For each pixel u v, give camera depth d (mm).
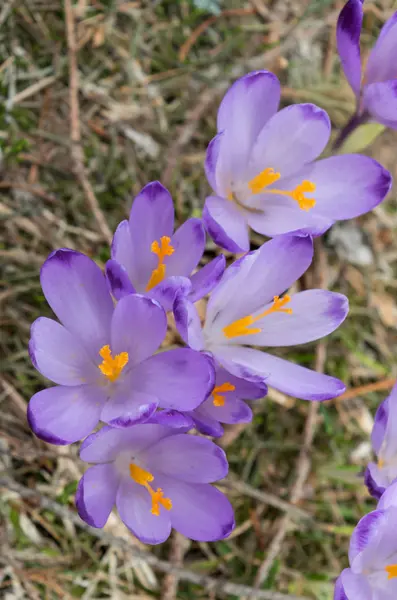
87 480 575
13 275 684
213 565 681
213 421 583
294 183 622
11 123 702
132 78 734
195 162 732
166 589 663
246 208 622
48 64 718
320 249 729
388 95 618
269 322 602
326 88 755
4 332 678
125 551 661
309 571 698
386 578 592
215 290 585
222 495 583
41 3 717
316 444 716
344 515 709
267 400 708
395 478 589
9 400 667
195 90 741
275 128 615
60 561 659
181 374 579
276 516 697
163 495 587
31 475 664
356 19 609
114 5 732
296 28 761
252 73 605
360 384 737
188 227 596
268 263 597
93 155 716
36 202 699
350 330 739
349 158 619
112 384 588
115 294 579
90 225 708
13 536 652
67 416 580
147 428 582
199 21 755
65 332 586
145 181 726
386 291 757
